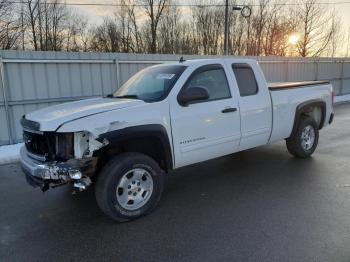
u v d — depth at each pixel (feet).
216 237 11.14
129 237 11.37
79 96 32.45
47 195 15.72
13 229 12.28
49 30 102.17
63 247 10.87
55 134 11.71
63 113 12.30
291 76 58.65
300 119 20.08
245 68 16.84
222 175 17.79
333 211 12.76
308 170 18.04
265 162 19.94
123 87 16.76
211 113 14.78
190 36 122.52
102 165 12.87
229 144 15.87
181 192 15.48
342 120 36.32
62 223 12.67
